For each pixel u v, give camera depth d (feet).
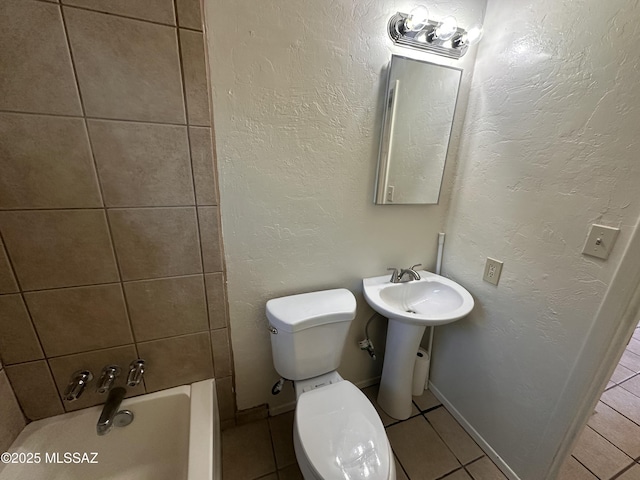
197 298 3.37
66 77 2.27
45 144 2.38
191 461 2.78
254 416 4.58
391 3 3.37
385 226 4.38
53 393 3.11
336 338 3.80
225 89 2.97
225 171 3.22
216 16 2.75
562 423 3.21
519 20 3.34
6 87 2.17
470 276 4.39
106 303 3.00
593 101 2.68
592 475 3.94
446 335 4.93
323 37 3.19
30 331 2.81
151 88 2.51
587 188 2.80
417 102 3.86
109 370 3.21
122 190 2.70
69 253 2.72
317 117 3.45
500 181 3.75
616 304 2.64
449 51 3.78
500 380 3.98
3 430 2.81
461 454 4.24
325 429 3.04
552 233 3.17
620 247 2.58
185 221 3.01
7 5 2.02
